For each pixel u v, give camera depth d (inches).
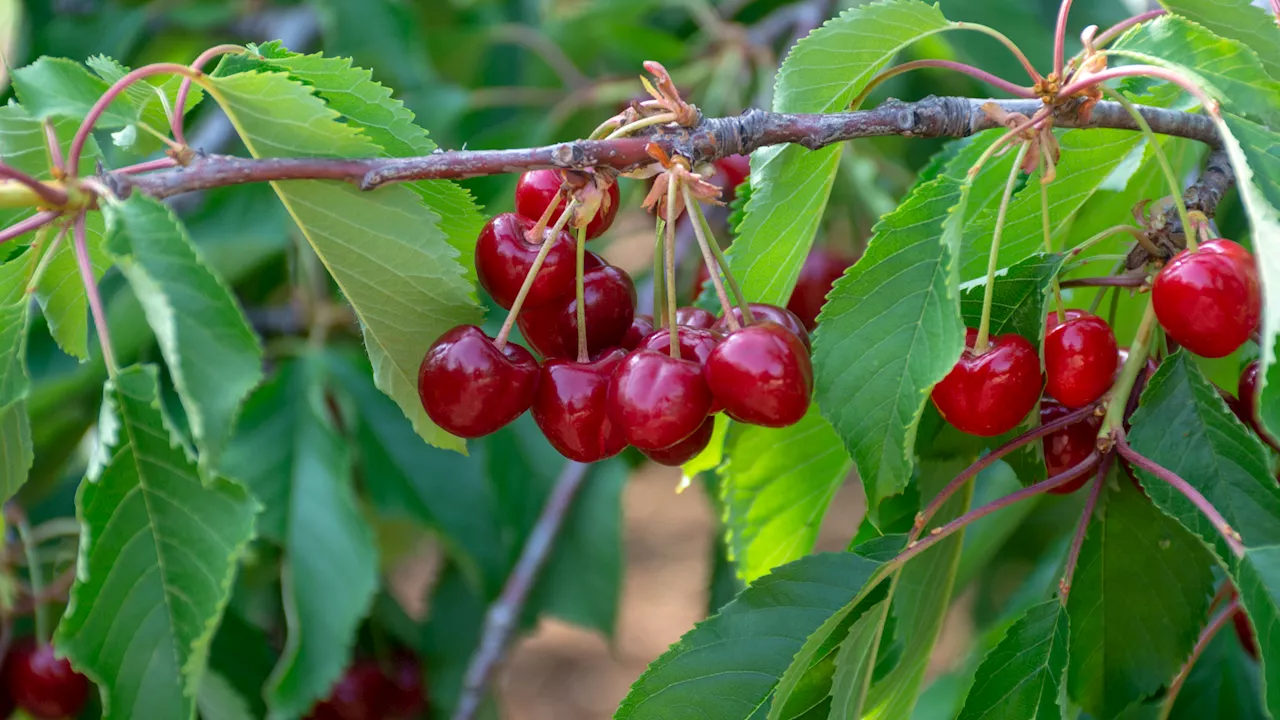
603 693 111.4
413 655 55.3
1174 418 32.9
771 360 31.8
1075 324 33.1
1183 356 33.0
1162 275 32.6
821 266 40.5
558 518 49.6
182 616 31.7
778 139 33.1
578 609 51.9
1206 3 33.8
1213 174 34.0
